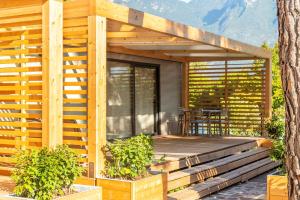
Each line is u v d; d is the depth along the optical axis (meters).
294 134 3.52
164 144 12.98
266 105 16.31
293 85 3.52
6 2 7.83
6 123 8.10
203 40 11.02
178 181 9.09
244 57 16.56
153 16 8.96
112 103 13.97
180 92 17.47
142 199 7.20
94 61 7.53
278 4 3.64
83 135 7.64
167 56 15.99
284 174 7.45
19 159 6.08
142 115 15.45
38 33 7.76
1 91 8.60
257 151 13.50
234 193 9.79
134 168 7.29
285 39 3.56
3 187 7.47
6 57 9.27
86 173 7.57
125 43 12.02
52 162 5.98
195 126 16.62
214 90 17.20
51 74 7.48
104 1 7.64
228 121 16.80
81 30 7.68
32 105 7.86
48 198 5.87
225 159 11.76
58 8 7.54
